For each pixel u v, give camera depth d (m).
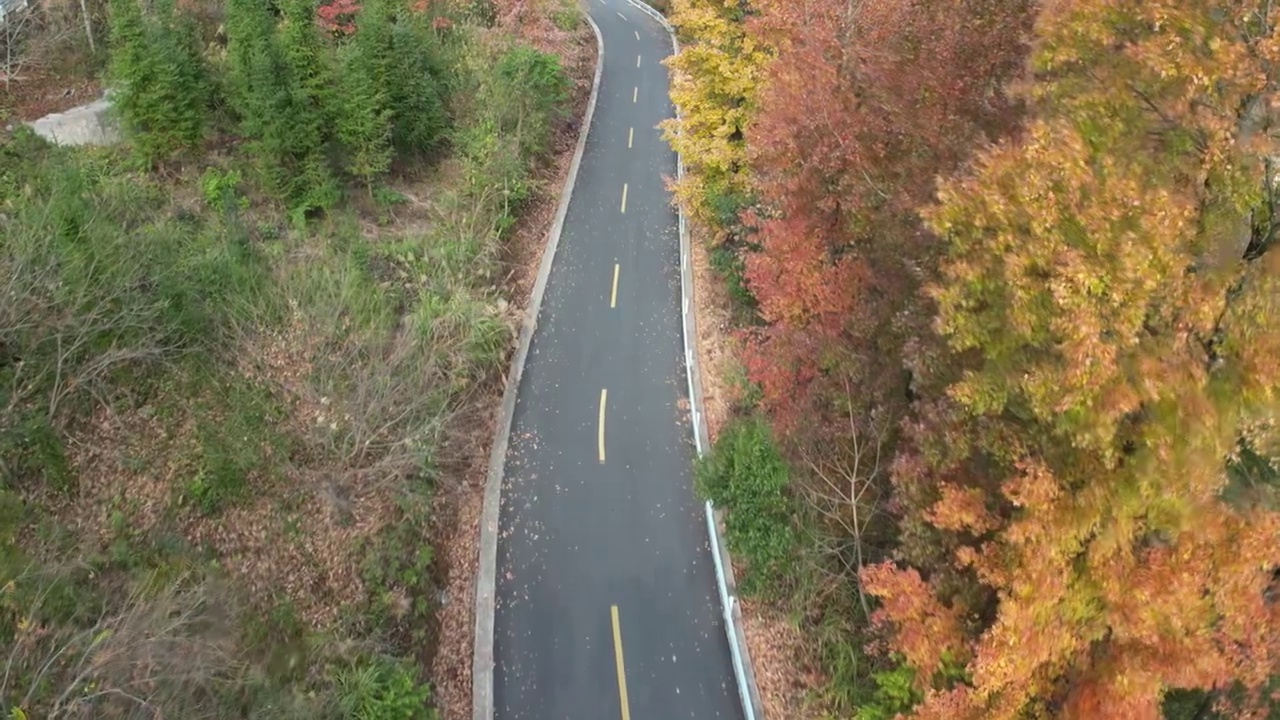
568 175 29.62
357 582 15.16
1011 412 10.70
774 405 16.62
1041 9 10.47
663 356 22.66
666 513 18.45
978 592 11.54
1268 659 9.21
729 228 23.27
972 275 9.53
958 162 11.88
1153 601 8.99
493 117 25.66
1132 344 8.18
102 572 13.13
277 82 20.98
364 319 18.03
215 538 14.83
